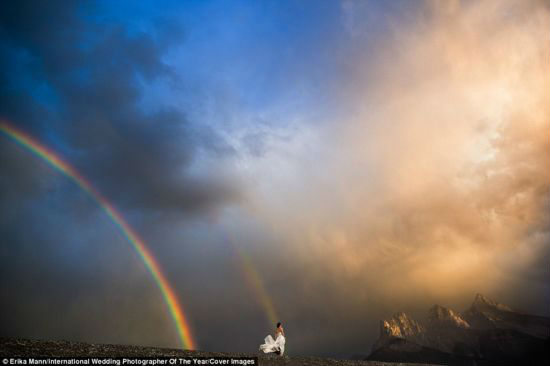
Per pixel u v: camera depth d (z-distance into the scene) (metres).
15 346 19.58
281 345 32.84
